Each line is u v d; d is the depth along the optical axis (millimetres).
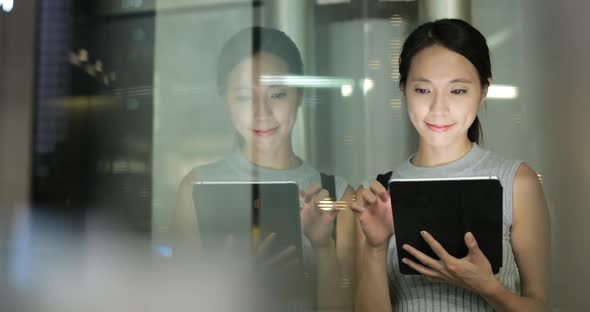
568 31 1810
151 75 1980
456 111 1631
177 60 1978
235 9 1951
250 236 1818
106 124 1984
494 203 1320
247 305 1830
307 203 1815
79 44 2021
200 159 1924
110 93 2000
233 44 1950
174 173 1944
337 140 1878
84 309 1936
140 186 1944
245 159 1878
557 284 1707
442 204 1339
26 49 2014
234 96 1928
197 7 1979
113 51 2012
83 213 1968
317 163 1864
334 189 1826
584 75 1785
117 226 1949
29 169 1990
